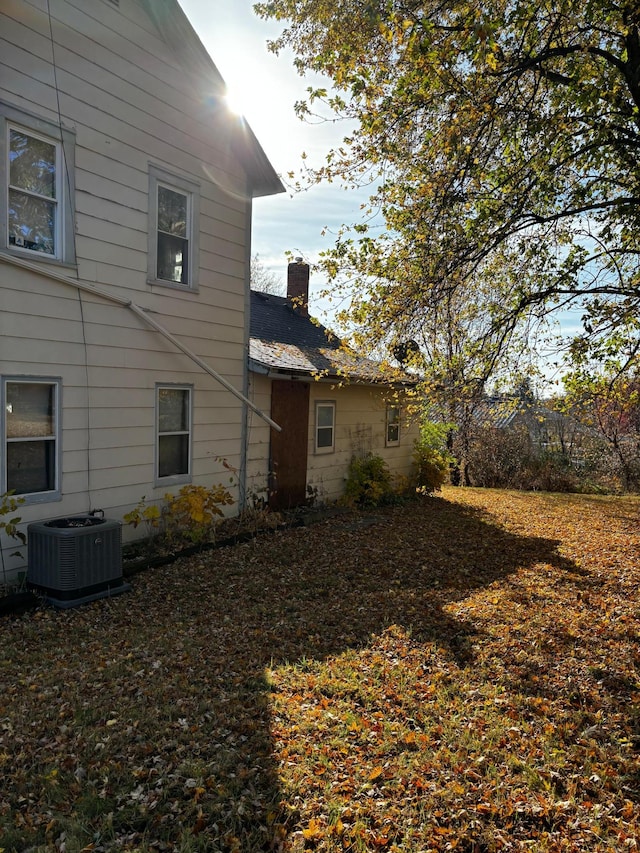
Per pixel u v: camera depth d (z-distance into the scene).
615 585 7.12
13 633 5.40
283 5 7.20
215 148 9.30
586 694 4.38
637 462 20.34
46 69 6.76
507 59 6.40
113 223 7.67
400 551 8.92
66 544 6.03
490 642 5.33
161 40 8.22
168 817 2.98
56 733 3.74
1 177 6.34
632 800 3.21
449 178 6.86
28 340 6.69
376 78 6.86
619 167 7.41
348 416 13.44
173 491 8.81
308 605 6.40
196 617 5.98
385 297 7.61
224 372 9.73
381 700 4.27
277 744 3.63
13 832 2.84
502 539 10.06
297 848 2.77
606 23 6.63
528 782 3.32
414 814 3.03
